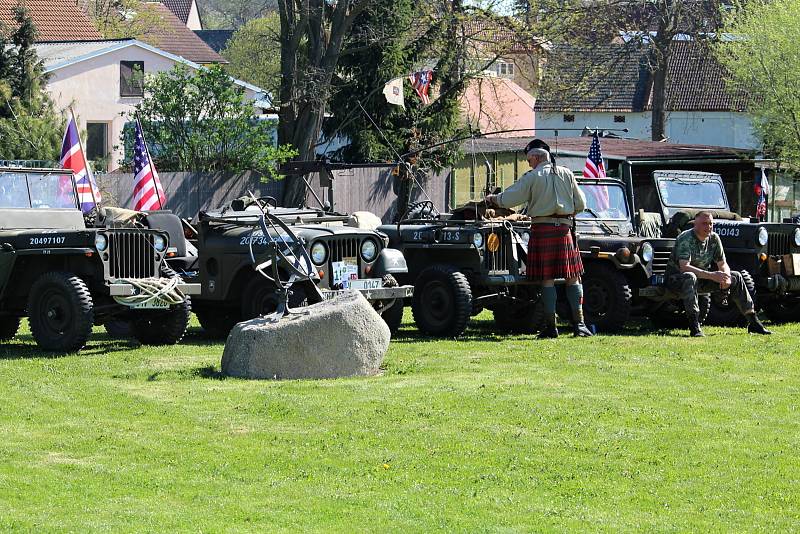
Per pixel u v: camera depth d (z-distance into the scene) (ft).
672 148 139.74
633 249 69.97
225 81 122.11
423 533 30.48
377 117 142.51
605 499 33.37
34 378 51.65
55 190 69.15
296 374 51.24
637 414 43.50
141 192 96.78
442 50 146.61
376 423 41.88
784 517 31.86
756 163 134.82
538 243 65.57
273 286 63.77
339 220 71.41
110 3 259.80
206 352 60.64
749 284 70.85
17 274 63.82
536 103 234.58
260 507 32.65
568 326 73.61
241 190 123.13
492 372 52.80
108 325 71.00
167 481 35.06
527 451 38.27
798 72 156.15
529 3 156.25
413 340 65.67
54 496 33.58
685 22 211.41
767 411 44.16
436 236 69.15
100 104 155.22
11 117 108.17
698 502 33.12
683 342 63.57
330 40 131.03
